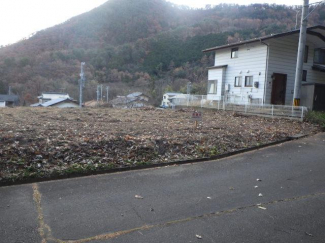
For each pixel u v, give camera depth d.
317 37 16.66
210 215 3.61
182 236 3.07
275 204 3.99
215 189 4.55
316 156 6.78
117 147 6.09
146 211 3.66
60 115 11.28
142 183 4.71
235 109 15.23
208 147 6.89
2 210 3.50
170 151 6.43
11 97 41.16
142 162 5.66
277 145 7.90
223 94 19.03
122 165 5.43
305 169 5.75
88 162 5.29
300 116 11.69
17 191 4.13
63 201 3.86
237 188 4.61
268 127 10.11
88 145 5.90
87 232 3.09
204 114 14.73
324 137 9.04
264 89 15.95
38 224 3.20
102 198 4.02
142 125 9.22
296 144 8.03
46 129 7.26
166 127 8.98
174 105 21.20
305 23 12.09
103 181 4.72
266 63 15.87
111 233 3.09
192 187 4.61
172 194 4.28
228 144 7.38
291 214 3.67
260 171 5.59
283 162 6.26
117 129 8.02
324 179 5.13
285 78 16.52
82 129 7.70
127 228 3.21
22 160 4.89
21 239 2.88
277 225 3.37
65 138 6.24
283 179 5.12
